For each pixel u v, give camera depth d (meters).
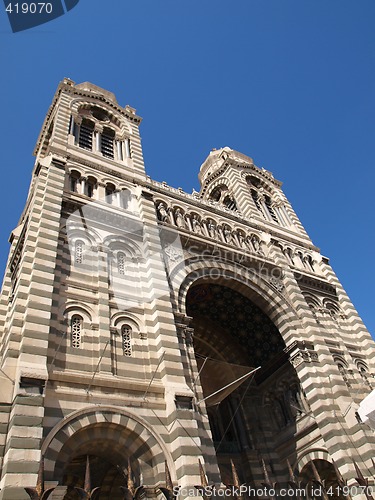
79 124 34.47
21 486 12.55
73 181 27.33
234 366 31.31
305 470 25.67
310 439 25.88
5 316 25.28
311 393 25.38
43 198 23.69
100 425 16.03
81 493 13.62
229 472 26.80
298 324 28.75
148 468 15.95
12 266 26.72
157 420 17.22
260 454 27.67
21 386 14.75
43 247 20.55
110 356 18.58
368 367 29.41
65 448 15.05
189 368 20.55
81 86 40.03
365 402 18.28
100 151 33.12
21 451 13.28
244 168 46.56
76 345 18.28
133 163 33.34
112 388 17.33
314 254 37.81
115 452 16.70
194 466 15.85
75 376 16.73
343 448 22.69
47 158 26.52
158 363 19.47
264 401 30.41
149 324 21.08
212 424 29.73
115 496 22.03
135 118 39.19
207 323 33.06
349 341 30.88
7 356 16.20
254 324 31.53
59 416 15.28
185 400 17.91
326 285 34.75
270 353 30.80
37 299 18.06
